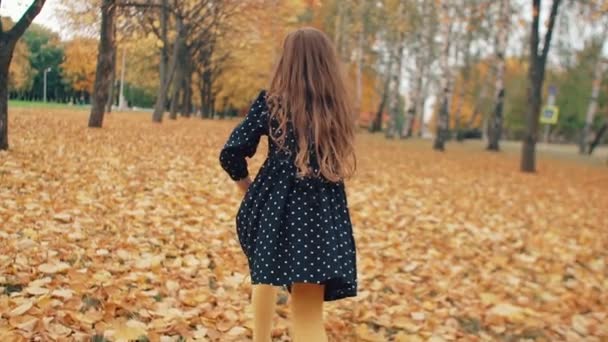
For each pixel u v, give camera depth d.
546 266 6.50
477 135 45.69
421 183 12.33
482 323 4.52
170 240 5.55
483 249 7.03
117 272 4.44
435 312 4.63
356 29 32.25
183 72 32.38
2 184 6.82
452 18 25.77
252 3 21.75
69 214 5.88
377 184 11.27
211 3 22.22
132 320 3.51
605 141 51.81
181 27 24.44
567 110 44.25
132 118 26.41
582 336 4.44
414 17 31.72
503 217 9.37
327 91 2.94
